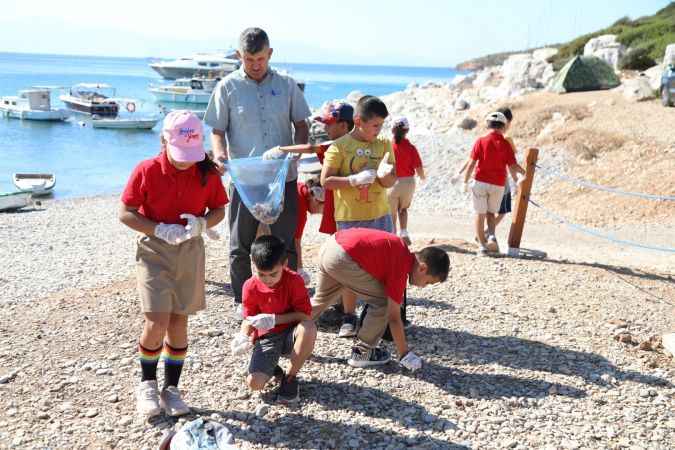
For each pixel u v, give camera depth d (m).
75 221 14.30
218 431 3.25
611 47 29.25
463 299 6.21
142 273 3.77
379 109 4.72
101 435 3.68
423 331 5.32
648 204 13.27
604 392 4.35
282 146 5.41
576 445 3.71
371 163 4.89
